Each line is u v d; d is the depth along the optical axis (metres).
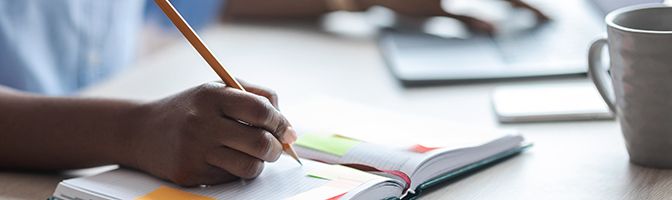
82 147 0.92
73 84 1.51
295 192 0.80
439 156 0.89
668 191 0.87
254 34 1.59
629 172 0.92
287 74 1.34
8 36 1.32
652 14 0.95
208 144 0.83
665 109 0.89
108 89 1.28
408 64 1.33
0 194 0.89
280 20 1.68
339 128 1.00
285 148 0.86
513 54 1.37
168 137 0.85
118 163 0.90
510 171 0.93
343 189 0.79
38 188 0.91
